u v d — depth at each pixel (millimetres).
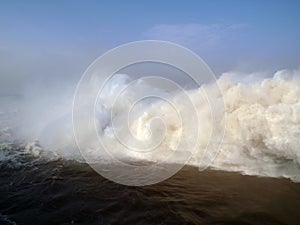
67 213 4812
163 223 4520
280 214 4648
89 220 4625
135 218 4660
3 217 4707
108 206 5008
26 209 4938
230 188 5539
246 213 4707
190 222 4531
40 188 5664
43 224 4531
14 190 5594
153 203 5078
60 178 6102
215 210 4828
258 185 5590
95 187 5688
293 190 5352
